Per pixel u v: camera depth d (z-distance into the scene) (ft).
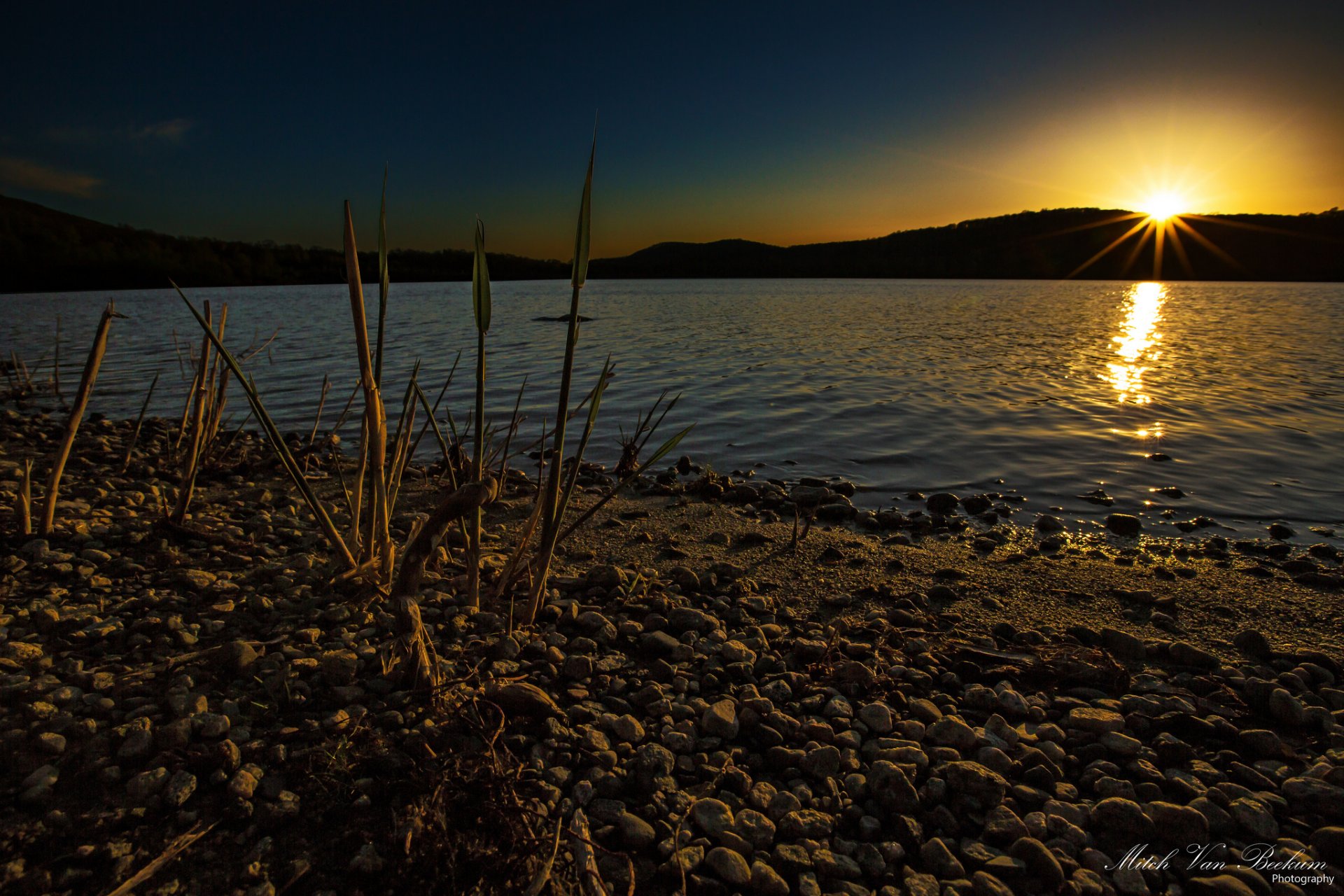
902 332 63.05
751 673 9.10
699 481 18.88
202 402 12.72
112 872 5.51
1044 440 24.23
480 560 11.59
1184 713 8.30
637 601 11.19
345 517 15.08
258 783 6.49
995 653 9.86
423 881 5.54
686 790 6.97
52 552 11.15
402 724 7.40
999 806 6.85
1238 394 32.01
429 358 43.91
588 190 7.64
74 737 6.87
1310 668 9.41
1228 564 13.73
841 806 6.85
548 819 6.33
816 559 13.74
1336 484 19.21
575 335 8.48
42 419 26.63
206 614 9.66
